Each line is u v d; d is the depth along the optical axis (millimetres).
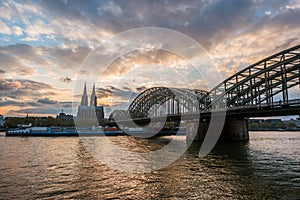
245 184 18484
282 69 53719
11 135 97312
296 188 17328
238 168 24812
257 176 21109
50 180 19781
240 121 68438
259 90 62375
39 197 15477
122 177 20859
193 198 15406
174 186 18047
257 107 48344
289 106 43875
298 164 27281
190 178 20422
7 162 28594
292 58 50875
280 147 48281
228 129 67062
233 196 15664
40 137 90500
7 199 15016
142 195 16031
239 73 63875
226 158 32281
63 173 22375
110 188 17562
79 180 19812
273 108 46562
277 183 18719
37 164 27203
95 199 15219
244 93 65000
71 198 15359
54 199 15117
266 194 16000
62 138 83438
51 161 29344
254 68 60594
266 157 33250
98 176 21203
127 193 16422
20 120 153375
